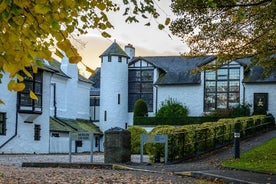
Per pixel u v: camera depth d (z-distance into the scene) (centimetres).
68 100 4528
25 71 364
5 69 358
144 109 4484
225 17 1603
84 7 482
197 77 4544
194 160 2000
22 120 3328
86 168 1712
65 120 4353
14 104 3259
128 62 4966
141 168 1596
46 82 3622
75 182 1138
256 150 2148
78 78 4750
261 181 1170
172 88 4600
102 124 4806
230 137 2638
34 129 3475
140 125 4388
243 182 1152
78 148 4178
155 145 1900
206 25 1648
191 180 1255
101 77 4881
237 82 4394
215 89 4459
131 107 4875
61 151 3856
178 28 1648
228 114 4172
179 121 4262
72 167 1753
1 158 2417
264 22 1591
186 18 1628
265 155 1920
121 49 4894
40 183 1108
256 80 4275
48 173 1383
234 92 4394
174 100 4562
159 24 530
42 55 372
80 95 4822
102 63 4872
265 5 1510
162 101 4619
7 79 3189
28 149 3388
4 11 360
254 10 1540
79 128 4350
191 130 2117
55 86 4269
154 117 4350
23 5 366
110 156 1814
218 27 1675
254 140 2755
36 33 379
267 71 2062
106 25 515
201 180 1270
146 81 4853
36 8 348
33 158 2430
